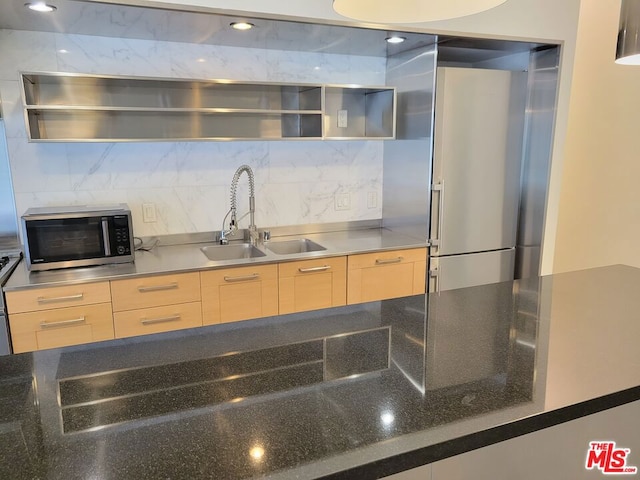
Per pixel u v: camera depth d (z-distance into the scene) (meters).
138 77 2.48
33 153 2.68
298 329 1.55
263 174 3.23
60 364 1.30
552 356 1.32
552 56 3.19
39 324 2.27
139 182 2.93
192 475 0.84
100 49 2.70
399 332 1.52
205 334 1.50
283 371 1.25
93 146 2.79
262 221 3.29
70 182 2.78
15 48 2.55
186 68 2.91
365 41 2.87
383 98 3.30
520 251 3.65
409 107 3.22
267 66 3.10
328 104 3.35
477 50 3.31
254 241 3.17
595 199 3.72
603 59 3.55
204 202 3.10
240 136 3.12
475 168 3.20
